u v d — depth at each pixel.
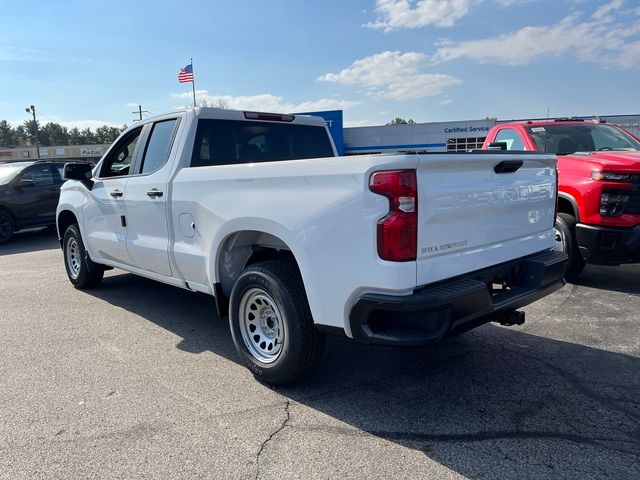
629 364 4.05
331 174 3.07
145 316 5.55
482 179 3.34
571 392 3.60
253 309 3.86
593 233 5.80
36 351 4.56
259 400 3.56
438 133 42.56
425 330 2.88
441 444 2.97
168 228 4.57
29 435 3.15
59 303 6.14
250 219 3.60
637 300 5.71
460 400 3.51
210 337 4.86
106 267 6.62
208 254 4.07
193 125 4.58
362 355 4.35
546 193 4.07
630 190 5.59
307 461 2.83
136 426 3.23
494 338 4.68
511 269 3.71
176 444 3.02
